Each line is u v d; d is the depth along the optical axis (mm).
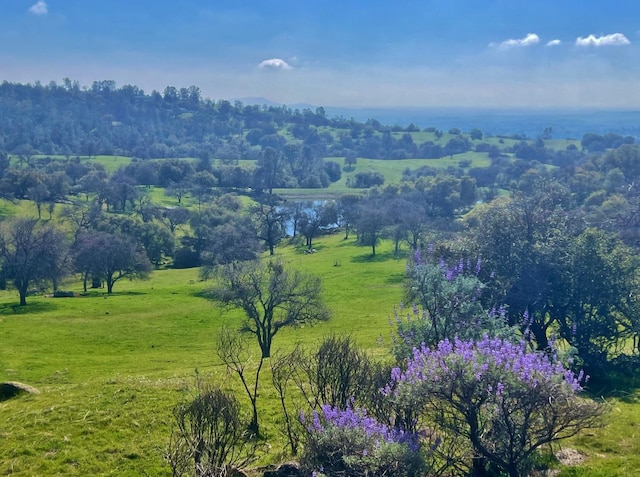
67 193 179375
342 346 16422
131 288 97125
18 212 148500
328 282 94562
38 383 39531
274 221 135375
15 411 23562
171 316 70750
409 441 11438
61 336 59406
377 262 114000
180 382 26531
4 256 80375
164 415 21562
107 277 92812
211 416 13836
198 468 11930
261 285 51625
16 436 20141
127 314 71938
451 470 13172
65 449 18922
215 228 131375
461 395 12047
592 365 28328
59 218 142250
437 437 13438
